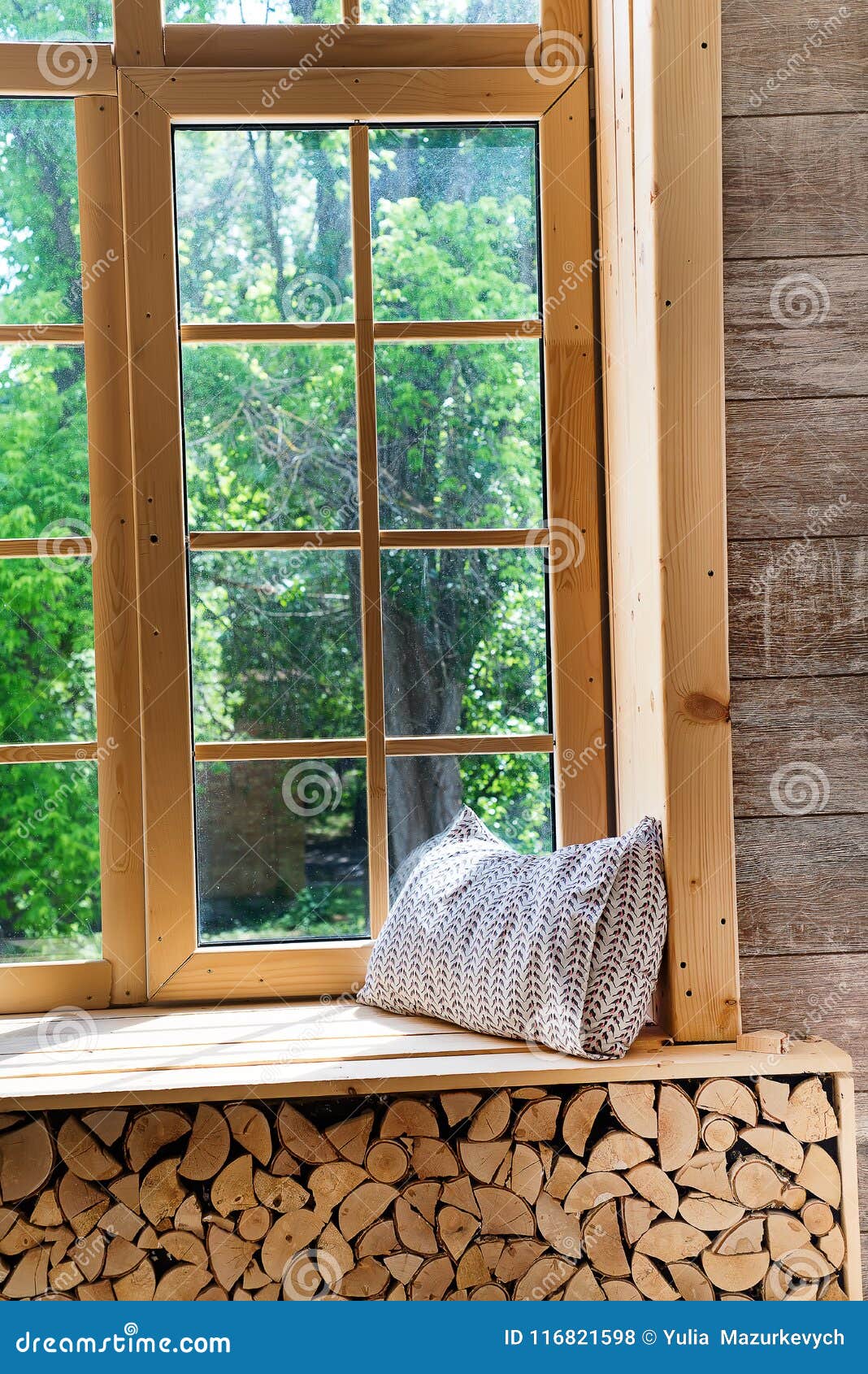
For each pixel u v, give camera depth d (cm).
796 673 150
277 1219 132
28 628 169
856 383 150
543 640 175
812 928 149
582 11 171
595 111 171
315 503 171
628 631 161
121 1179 130
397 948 157
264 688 171
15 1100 129
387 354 171
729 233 149
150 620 167
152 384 166
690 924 144
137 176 166
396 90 168
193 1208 131
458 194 172
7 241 167
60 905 169
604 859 142
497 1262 133
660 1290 134
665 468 145
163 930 167
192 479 170
